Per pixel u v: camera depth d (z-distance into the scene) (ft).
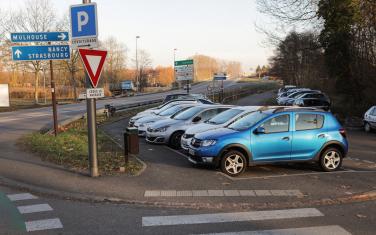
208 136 31.68
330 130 33.12
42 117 92.22
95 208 22.80
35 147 42.98
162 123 46.73
